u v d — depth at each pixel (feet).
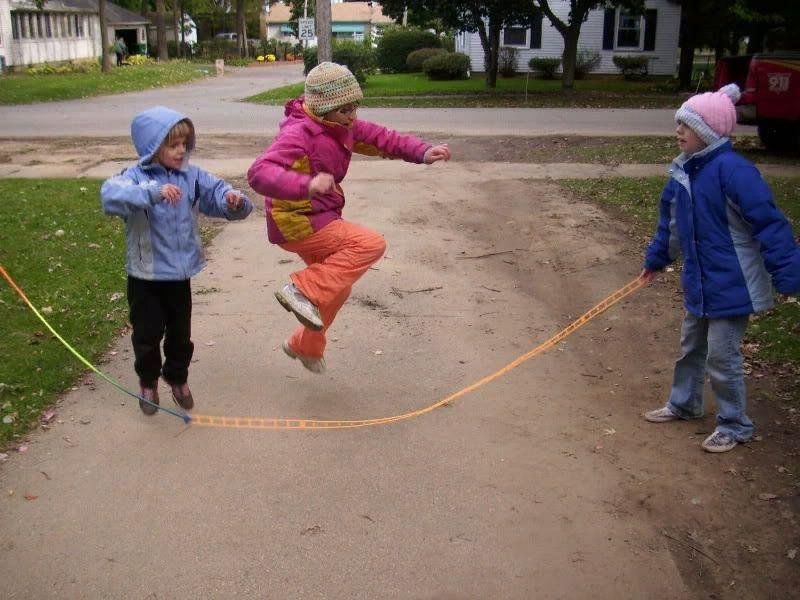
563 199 34.24
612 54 115.85
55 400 16.26
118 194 13.04
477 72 118.83
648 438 15.06
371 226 29.71
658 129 58.13
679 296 22.67
